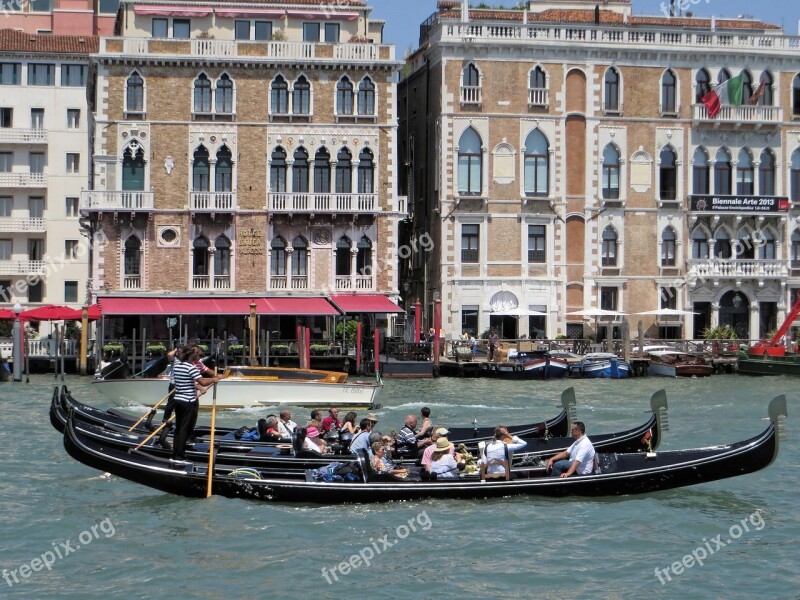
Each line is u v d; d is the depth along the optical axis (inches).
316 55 2193.7
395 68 2222.0
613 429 1401.3
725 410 1601.9
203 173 2190.0
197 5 2204.7
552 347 2203.5
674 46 2338.8
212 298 2170.3
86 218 2165.4
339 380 1653.5
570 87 2321.6
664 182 2362.2
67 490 1034.1
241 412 1582.2
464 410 1589.6
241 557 845.2
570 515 956.6
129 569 820.6
